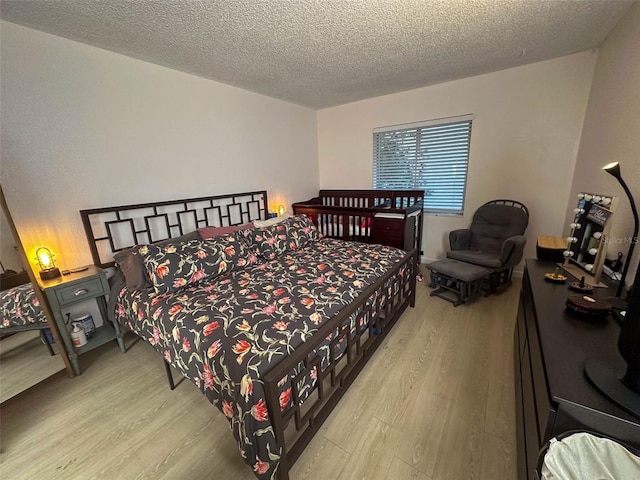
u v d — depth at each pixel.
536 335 1.15
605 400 0.78
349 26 1.84
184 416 1.57
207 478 1.25
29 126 1.79
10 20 1.64
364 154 4.11
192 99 2.65
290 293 1.74
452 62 2.60
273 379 1.03
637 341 0.77
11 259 1.82
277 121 3.64
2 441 1.45
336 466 1.28
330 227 3.79
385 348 2.10
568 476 0.70
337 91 3.37
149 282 1.94
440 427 1.45
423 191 3.67
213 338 1.32
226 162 3.04
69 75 1.91
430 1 1.61
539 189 3.01
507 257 2.68
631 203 1.29
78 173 2.02
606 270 1.61
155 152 2.43
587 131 2.49
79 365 2.01
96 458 1.35
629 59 1.71
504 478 1.19
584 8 1.76
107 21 1.68
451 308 2.68
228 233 2.55
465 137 3.34
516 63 2.75
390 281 2.15
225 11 1.62
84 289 1.90
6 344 1.96
